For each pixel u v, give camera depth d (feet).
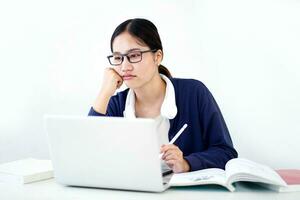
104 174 3.36
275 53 6.25
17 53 7.31
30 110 7.34
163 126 4.95
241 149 6.55
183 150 4.89
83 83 7.23
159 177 3.18
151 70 4.74
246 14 6.38
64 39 7.24
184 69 6.84
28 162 4.58
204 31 6.68
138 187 3.29
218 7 6.55
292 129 6.24
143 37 4.64
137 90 4.93
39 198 3.30
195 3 6.71
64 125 3.36
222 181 3.26
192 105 4.97
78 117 3.30
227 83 6.57
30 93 7.31
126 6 7.07
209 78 6.70
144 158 3.16
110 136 3.22
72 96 7.28
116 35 4.72
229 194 3.19
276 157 6.35
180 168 3.83
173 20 6.85
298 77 6.15
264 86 6.36
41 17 7.25
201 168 3.98
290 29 6.15
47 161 4.64
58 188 3.61
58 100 7.30
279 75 6.26
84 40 7.20
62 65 7.27
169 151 3.83
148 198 3.13
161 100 5.08
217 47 6.61
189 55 6.80
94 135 3.27
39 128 7.32
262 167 3.68
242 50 6.44
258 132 6.43
